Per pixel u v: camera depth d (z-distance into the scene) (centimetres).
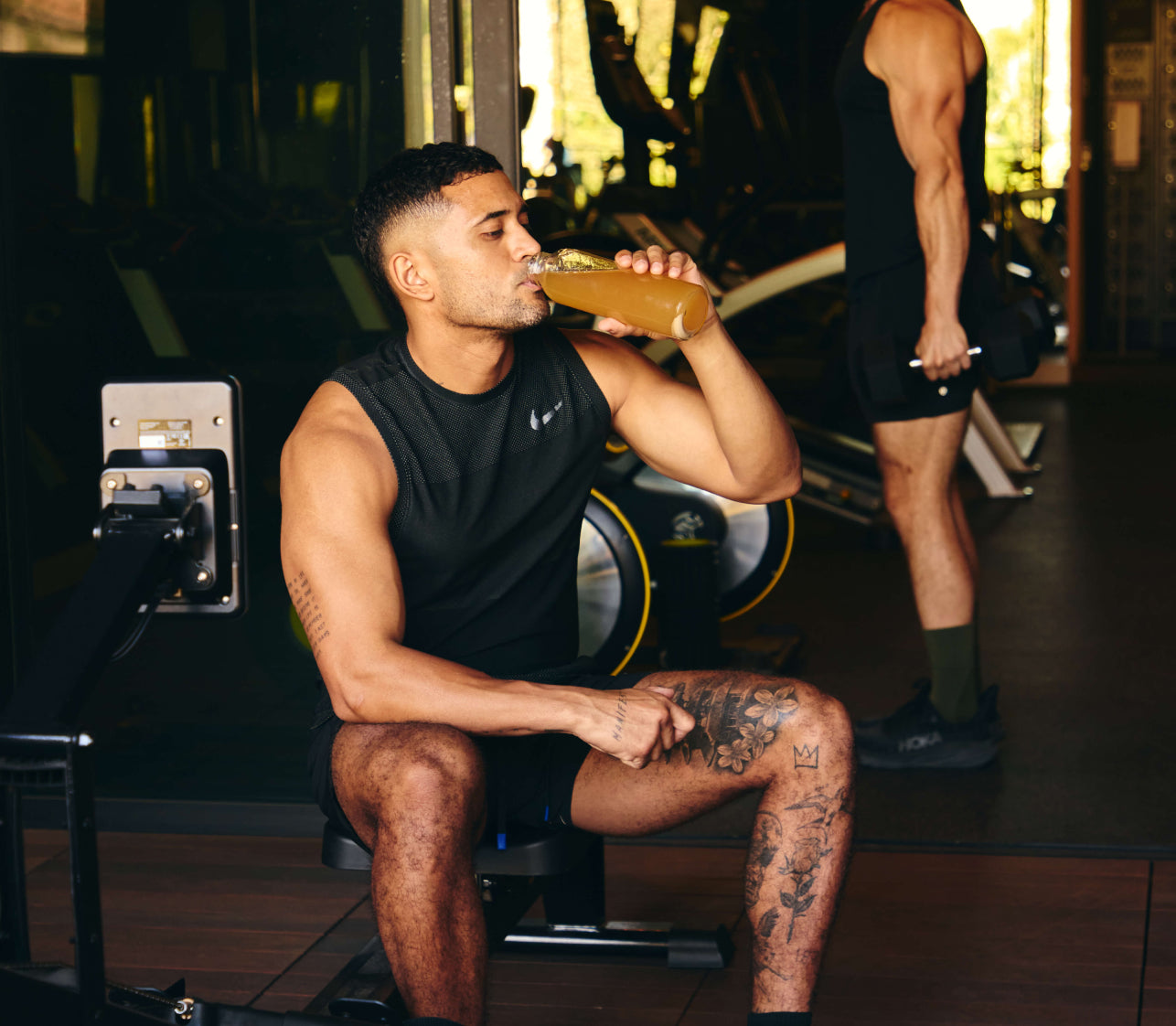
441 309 154
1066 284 994
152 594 137
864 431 639
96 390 256
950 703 285
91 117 250
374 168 247
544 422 164
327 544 150
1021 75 970
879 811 263
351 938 216
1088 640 379
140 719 263
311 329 253
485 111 240
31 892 234
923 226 263
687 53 706
